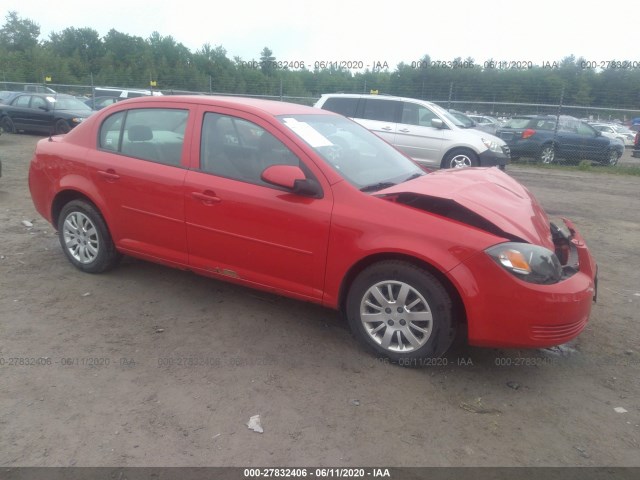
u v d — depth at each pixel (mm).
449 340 3443
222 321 4172
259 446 2797
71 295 4543
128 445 2766
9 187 9086
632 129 37562
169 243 4352
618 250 6707
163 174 4246
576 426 3074
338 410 3115
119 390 3229
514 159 16344
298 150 3812
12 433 2816
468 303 3279
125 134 4562
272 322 4180
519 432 2998
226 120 4109
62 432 2842
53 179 4922
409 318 3508
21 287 4668
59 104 17203
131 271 5102
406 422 3039
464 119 16250
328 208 3619
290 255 3787
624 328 4387
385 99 12188
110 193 4547
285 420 3010
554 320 3240
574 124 16328
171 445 2777
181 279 4957
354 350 3791
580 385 3504
